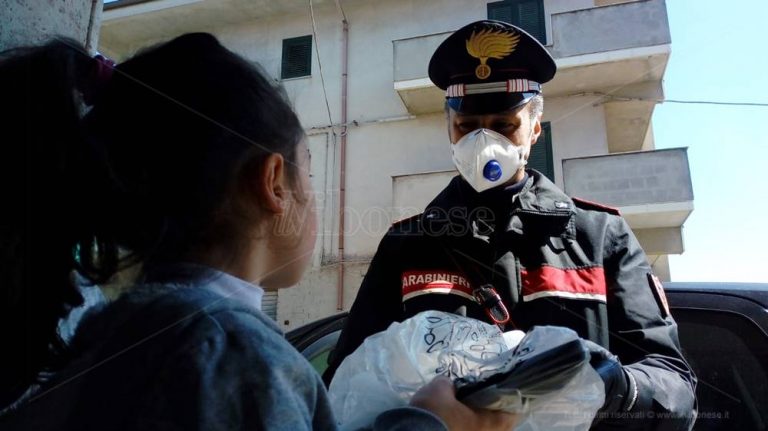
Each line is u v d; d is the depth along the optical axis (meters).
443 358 0.62
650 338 0.90
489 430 0.52
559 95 7.16
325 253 5.76
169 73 0.50
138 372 0.40
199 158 0.49
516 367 0.52
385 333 0.71
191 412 0.37
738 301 1.34
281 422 0.39
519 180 1.14
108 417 0.39
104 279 0.49
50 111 0.49
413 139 8.00
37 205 0.49
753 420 1.21
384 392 0.59
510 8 8.09
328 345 1.75
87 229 0.49
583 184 6.17
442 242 1.10
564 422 0.57
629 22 6.43
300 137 0.59
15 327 0.48
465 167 1.13
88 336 0.48
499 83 1.16
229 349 0.41
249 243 0.52
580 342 0.53
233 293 0.49
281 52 8.89
